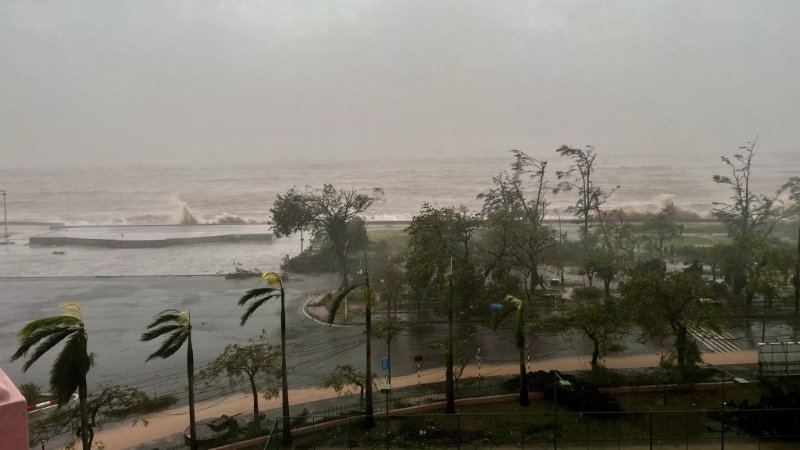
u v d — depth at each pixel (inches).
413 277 2071.9
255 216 5974.4
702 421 1261.1
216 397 1550.2
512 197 3240.7
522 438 1167.6
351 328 2112.5
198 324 2196.1
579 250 3235.7
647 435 1208.2
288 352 1871.3
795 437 1167.0
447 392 1349.7
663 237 3353.8
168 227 5132.9
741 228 3408.0
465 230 2215.8
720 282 2549.2
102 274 3169.3
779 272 2098.9
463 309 2210.9
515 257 2353.6
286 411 1242.6
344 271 2662.4
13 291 2760.8
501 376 1610.5
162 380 1667.1
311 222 2994.6
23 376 1707.7
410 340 1961.1
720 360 1697.8
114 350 1916.8
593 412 1235.9
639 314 1518.2
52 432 1322.6
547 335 1883.6
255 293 1222.9
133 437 1321.4
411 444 1197.7
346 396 1497.3
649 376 1501.0
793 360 1448.1
